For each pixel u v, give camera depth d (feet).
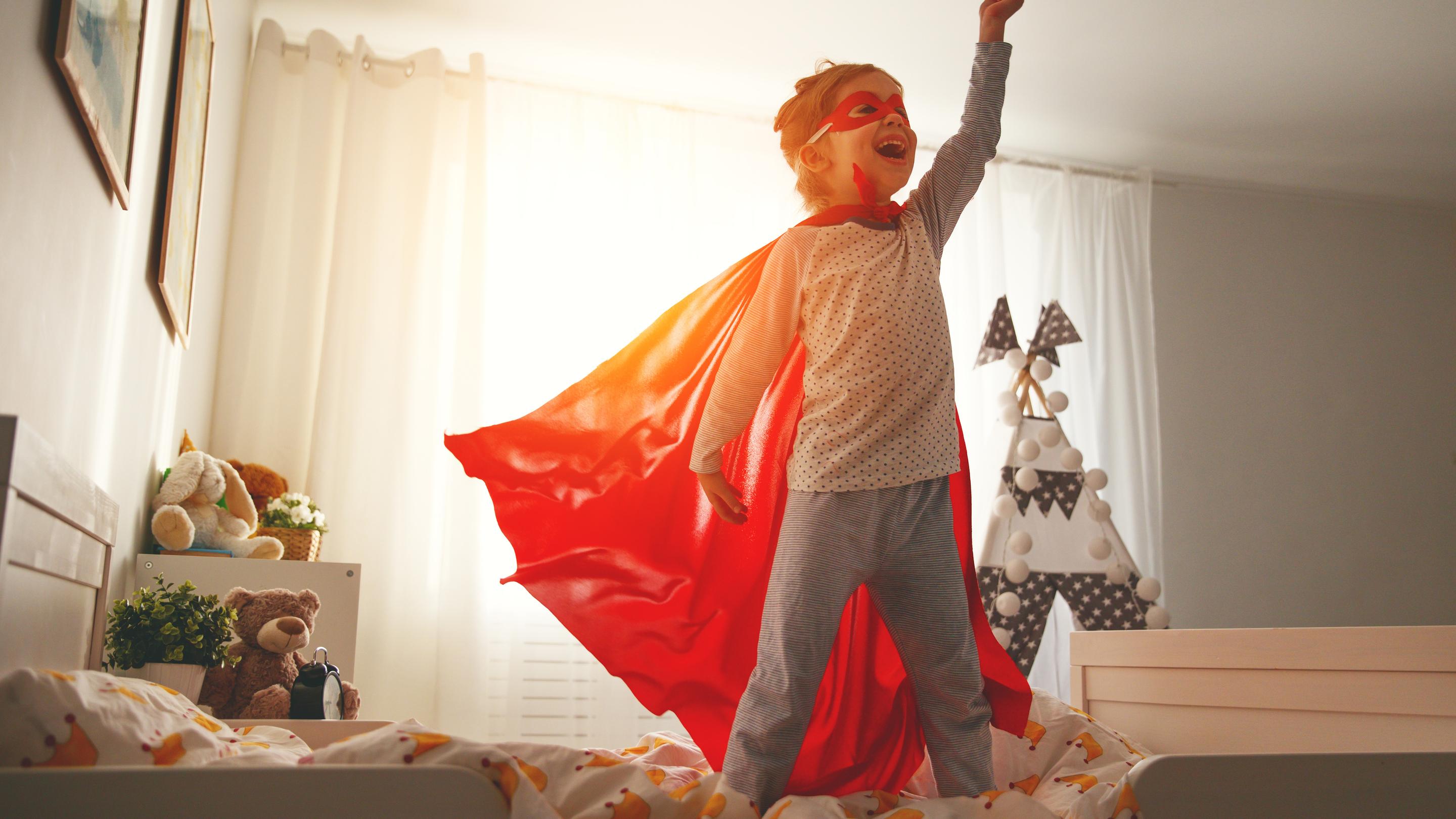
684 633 4.69
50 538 3.35
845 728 4.44
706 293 5.09
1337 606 13.00
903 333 4.06
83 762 2.79
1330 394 13.64
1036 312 12.60
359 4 10.21
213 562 6.97
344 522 9.58
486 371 10.48
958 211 4.76
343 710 6.62
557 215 11.07
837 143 4.60
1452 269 14.55
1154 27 10.33
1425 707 4.90
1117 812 3.02
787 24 10.35
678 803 3.43
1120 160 13.12
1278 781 3.14
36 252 4.02
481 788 2.68
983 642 4.38
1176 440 12.97
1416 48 10.61
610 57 11.02
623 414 4.99
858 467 3.90
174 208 6.54
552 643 10.11
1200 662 6.11
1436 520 13.58
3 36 3.47
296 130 10.52
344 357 9.86
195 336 8.45
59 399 4.53
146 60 5.71
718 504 4.26
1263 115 11.98
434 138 10.59
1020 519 9.83
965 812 3.58
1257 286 13.73
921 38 10.55
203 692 6.04
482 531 10.08
